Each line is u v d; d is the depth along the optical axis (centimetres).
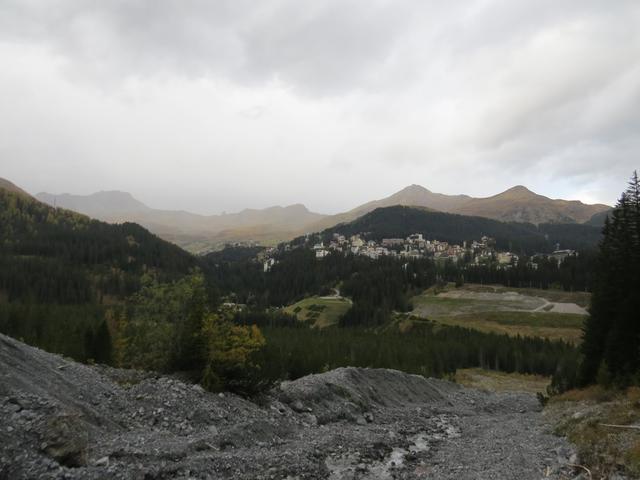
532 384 10256
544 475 2139
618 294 5419
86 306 14238
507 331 15450
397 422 4238
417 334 14275
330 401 4119
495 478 2125
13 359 2247
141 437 2117
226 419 2741
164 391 2761
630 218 5606
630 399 3341
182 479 1716
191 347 3372
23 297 16312
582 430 2977
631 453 2172
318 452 2522
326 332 13600
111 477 1577
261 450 2336
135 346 3756
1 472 1420
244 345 3581
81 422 1812
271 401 3528
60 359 2788
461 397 7162
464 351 12081
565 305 18075
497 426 4247
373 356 9506
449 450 3017
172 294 3678
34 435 1605
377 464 2502
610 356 4891
